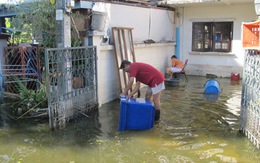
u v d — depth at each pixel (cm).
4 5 794
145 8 949
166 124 568
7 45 789
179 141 484
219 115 623
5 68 742
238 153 437
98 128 546
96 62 659
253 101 466
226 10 1092
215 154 433
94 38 649
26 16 655
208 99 762
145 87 929
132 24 877
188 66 1190
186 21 1171
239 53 1095
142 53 918
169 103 720
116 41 756
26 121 578
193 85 956
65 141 484
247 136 498
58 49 531
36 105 600
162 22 1082
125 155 432
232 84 980
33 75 686
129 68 575
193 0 1009
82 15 648
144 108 532
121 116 530
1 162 407
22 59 708
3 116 606
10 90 751
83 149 453
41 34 662
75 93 595
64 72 557
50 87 523
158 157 425
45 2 624
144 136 506
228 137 501
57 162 410
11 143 474
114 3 780
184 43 1187
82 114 618
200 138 496
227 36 1112
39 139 491
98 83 684
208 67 1155
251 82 476
